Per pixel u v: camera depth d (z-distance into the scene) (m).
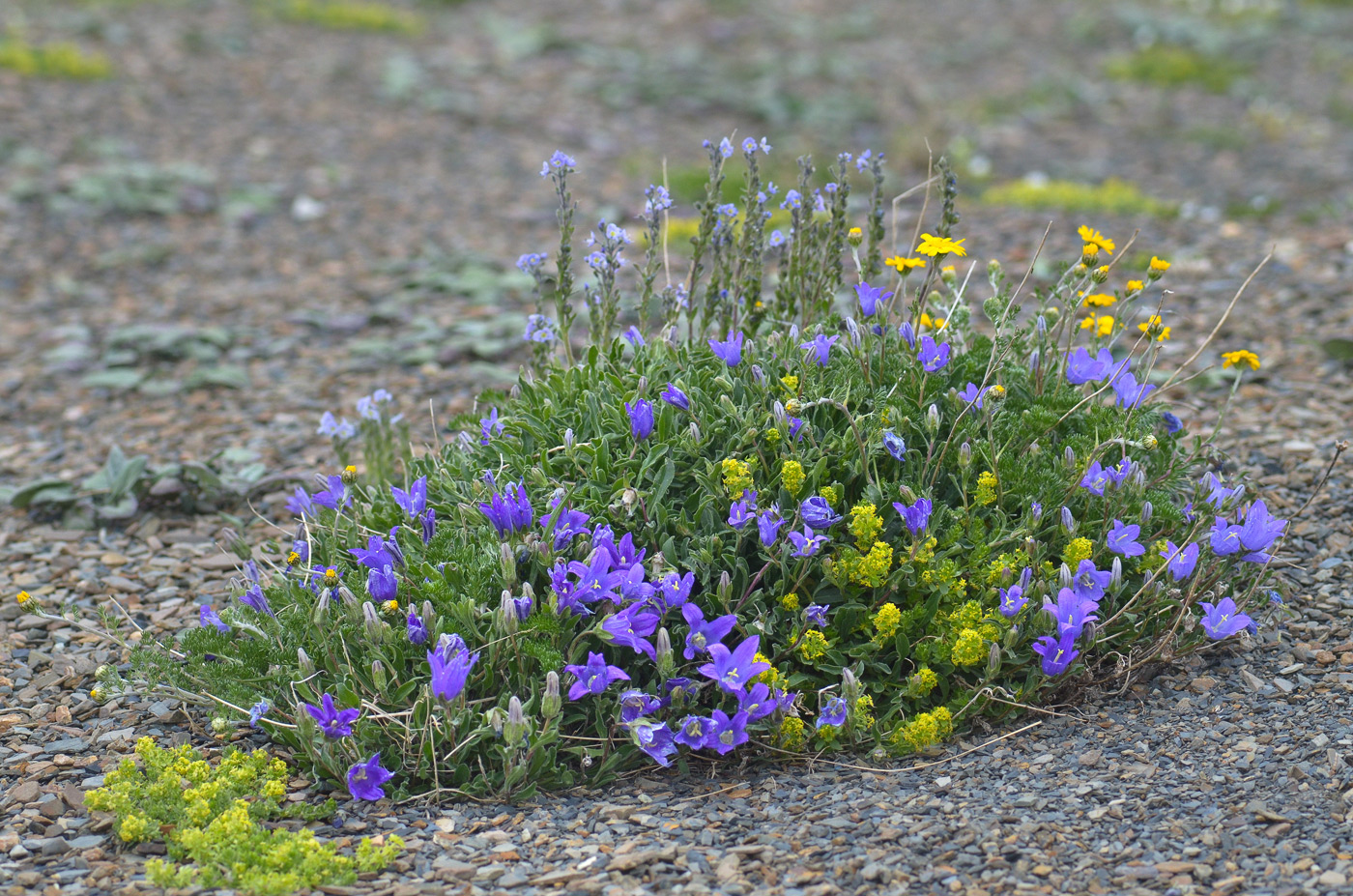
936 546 3.04
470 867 2.54
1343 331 5.39
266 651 2.96
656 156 10.14
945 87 12.56
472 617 2.79
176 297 6.94
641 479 3.11
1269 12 15.47
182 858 2.58
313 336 6.30
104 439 5.16
